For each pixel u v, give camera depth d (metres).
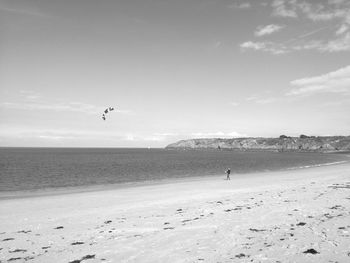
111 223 16.88
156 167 79.00
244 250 10.17
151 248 11.26
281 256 9.28
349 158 140.50
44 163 91.44
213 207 20.05
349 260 8.60
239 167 79.19
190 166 83.25
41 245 13.14
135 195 29.45
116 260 10.20
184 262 9.52
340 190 24.48
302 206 17.69
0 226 17.50
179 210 19.95
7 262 10.95
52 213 21.27
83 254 11.21
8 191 35.28
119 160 115.31
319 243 10.27
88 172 63.09
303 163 97.12
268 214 15.92
